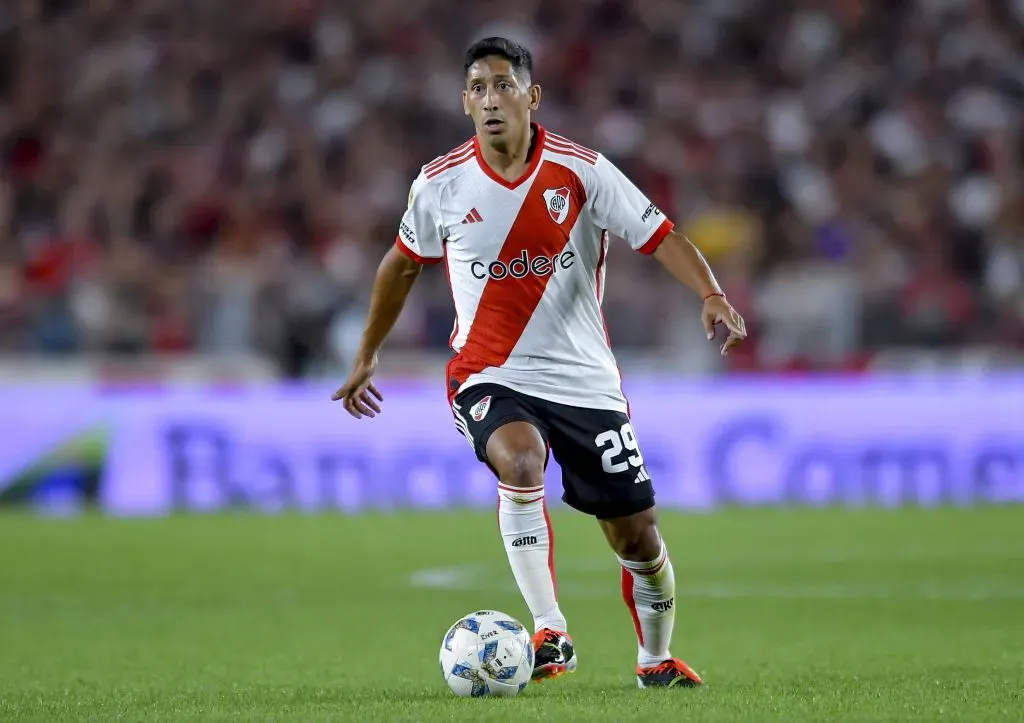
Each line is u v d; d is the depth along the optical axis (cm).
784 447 5634
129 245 6619
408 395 5506
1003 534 4597
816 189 7531
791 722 1458
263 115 7438
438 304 5791
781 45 8538
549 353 1852
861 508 5475
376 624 2803
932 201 7500
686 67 8344
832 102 8162
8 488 5272
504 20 8300
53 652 2420
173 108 7594
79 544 4359
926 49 8538
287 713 1588
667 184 7394
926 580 3506
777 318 6097
